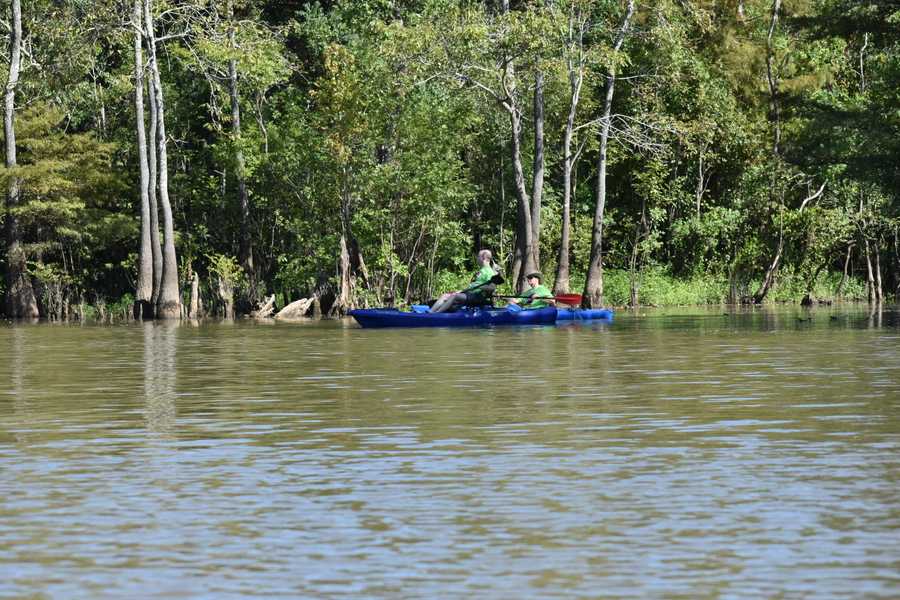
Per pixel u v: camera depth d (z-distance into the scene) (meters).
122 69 109.38
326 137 97.75
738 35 115.25
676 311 90.69
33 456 21.50
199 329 70.25
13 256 101.94
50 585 13.63
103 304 103.19
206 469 20.11
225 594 13.25
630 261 114.62
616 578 13.68
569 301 71.94
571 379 34.22
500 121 109.06
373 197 101.44
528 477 19.19
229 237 111.38
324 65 99.62
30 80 104.38
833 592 13.07
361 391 31.44
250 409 27.80
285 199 105.12
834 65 117.69
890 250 119.69
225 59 96.75
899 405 27.52
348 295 97.12
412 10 107.69
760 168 114.44
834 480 18.72
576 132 111.75
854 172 98.06
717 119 112.56
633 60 109.44
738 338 53.25
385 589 13.36
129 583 13.66
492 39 95.50
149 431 24.39
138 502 17.62
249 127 104.62
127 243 110.12
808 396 29.44
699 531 15.66
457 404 28.33
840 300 113.50
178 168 112.88
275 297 104.38
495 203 113.75
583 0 95.69
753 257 115.88
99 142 107.31
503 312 67.44
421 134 101.19
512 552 14.77
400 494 18.00
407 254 105.25
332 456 21.22
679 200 116.12
